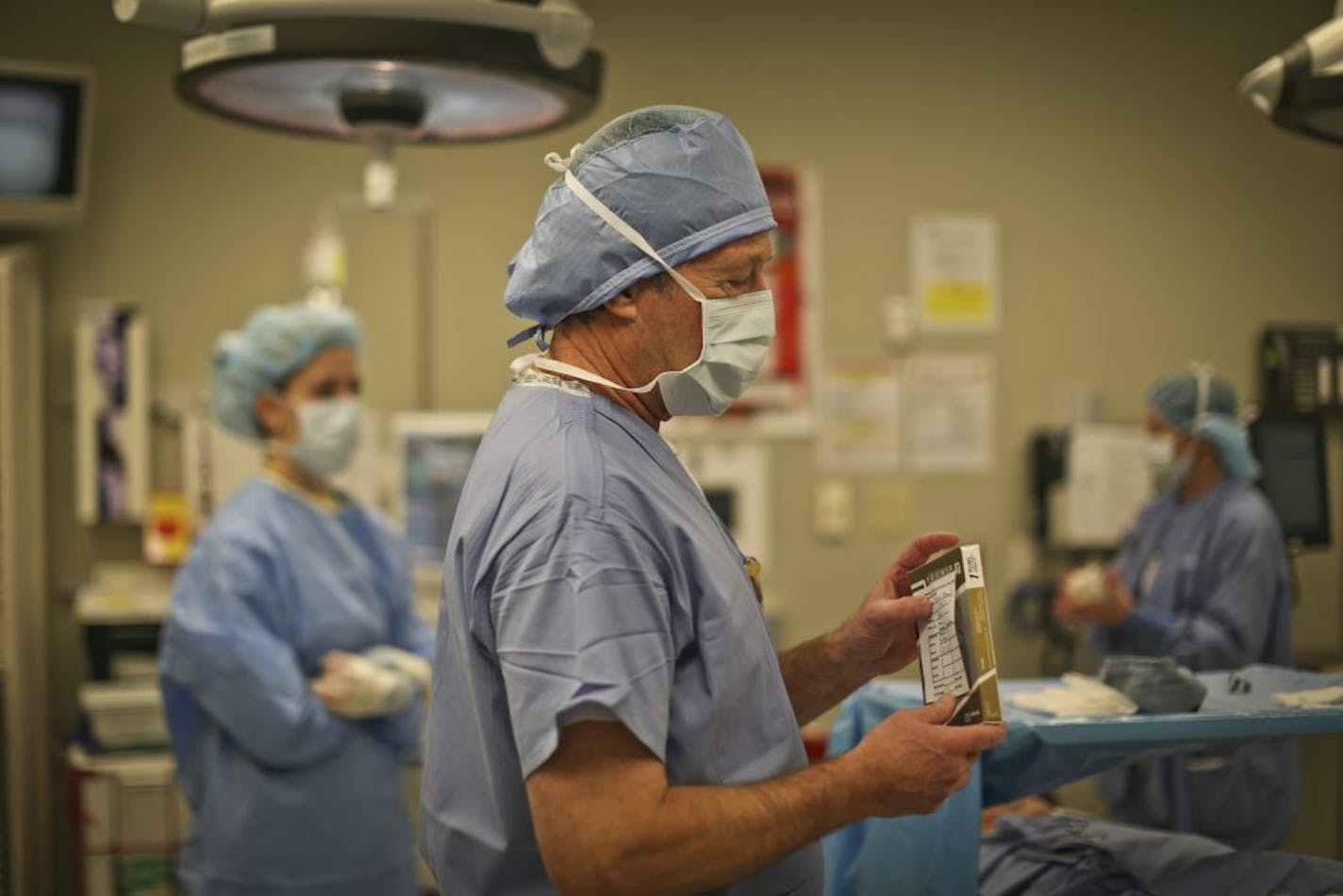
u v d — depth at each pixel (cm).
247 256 319
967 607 111
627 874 94
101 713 275
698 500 117
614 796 95
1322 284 361
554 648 97
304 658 214
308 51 150
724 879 98
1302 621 334
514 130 196
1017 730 126
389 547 236
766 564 342
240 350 227
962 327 348
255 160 319
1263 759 223
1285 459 293
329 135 200
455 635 112
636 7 333
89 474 302
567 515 102
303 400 226
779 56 339
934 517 349
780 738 109
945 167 346
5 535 274
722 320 115
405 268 327
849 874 145
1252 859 135
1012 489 352
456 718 112
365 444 303
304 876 207
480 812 109
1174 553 258
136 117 313
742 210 116
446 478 309
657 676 99
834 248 343
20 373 286
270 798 207
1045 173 350
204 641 204
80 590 302
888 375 346
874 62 343
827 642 130
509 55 156
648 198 113
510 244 330
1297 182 359
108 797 272
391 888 216
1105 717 129
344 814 210
